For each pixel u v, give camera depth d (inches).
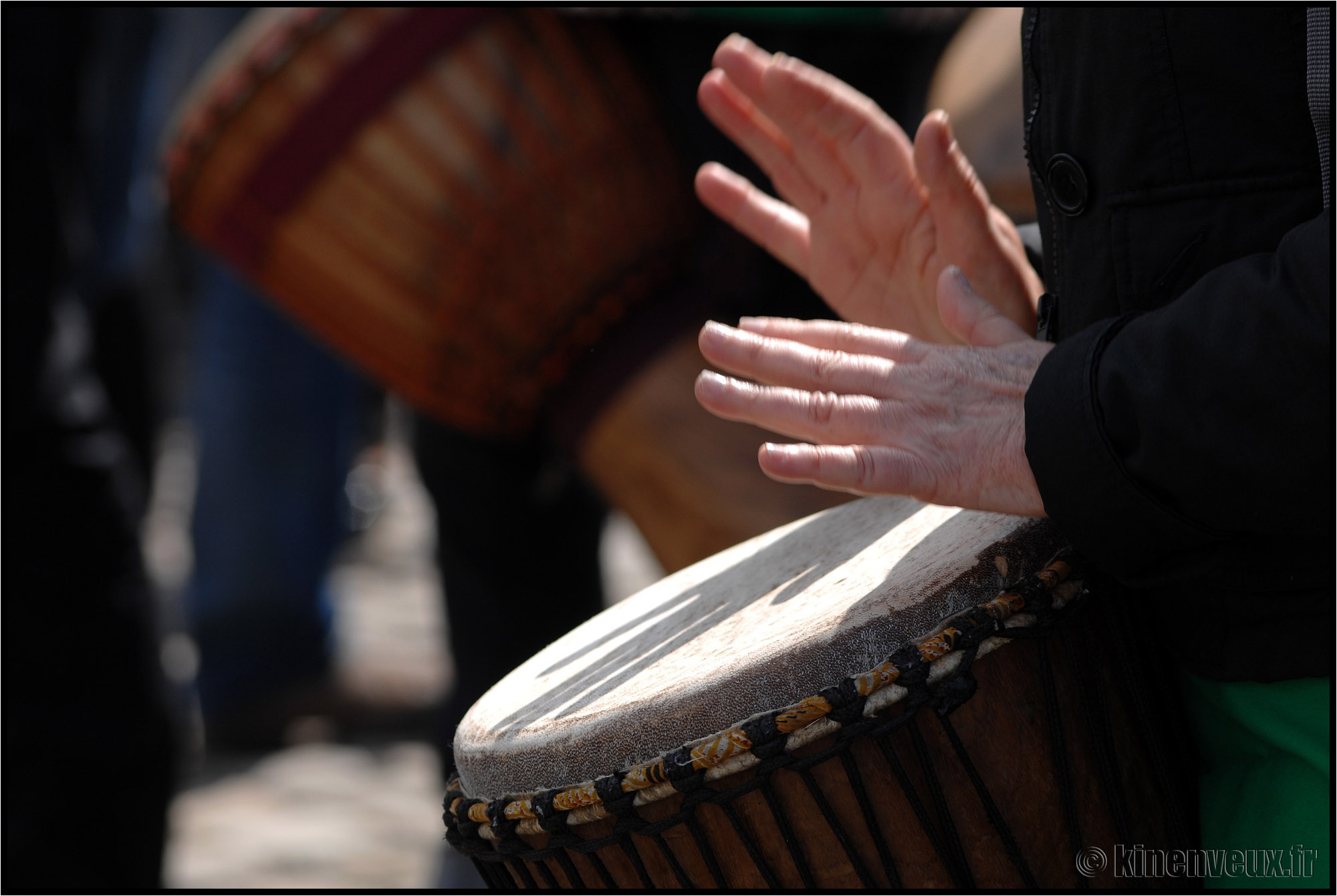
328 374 348.2
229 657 335.3
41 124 179.8
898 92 199.8
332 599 356.8
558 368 202.4
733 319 200.7
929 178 120.9
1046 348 97.6
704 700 94.1
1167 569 89.9
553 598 234.7
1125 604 99.4
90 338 348.2
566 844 99.5
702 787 94.0
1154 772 100.8
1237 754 99.8
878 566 105.0
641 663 106.3
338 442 353.1
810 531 130.7
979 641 91.8
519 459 225.0
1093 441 87.3
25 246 178.1
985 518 104.7
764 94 127.6
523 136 197.3
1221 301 84.8
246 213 205.8
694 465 194.2
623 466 200.8
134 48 352.2
